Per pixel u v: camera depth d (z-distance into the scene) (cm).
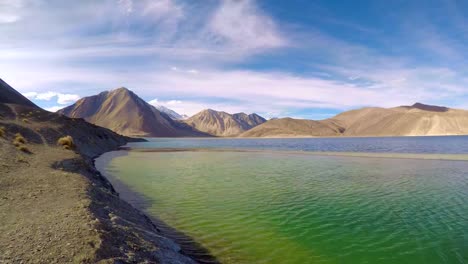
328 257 1111
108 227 1029
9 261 739
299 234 1348
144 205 1862
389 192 2216
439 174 3083
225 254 1138
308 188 2381
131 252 912
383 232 1370
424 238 1290
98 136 8256
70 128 6125
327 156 5550
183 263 995
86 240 877
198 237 1313
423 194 2138
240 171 3453
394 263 1057
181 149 8475
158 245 1080
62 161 2412
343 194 2155
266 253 1147
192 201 1959
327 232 1374
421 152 6309
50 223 1002
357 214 1652
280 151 7319
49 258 768
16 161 2100
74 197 1344
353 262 1067
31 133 3897
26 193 1382
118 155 6003
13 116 5166
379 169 3541
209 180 2803
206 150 7938
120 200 1673
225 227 1445
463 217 1577
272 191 2267
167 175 3127
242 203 1902
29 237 884
